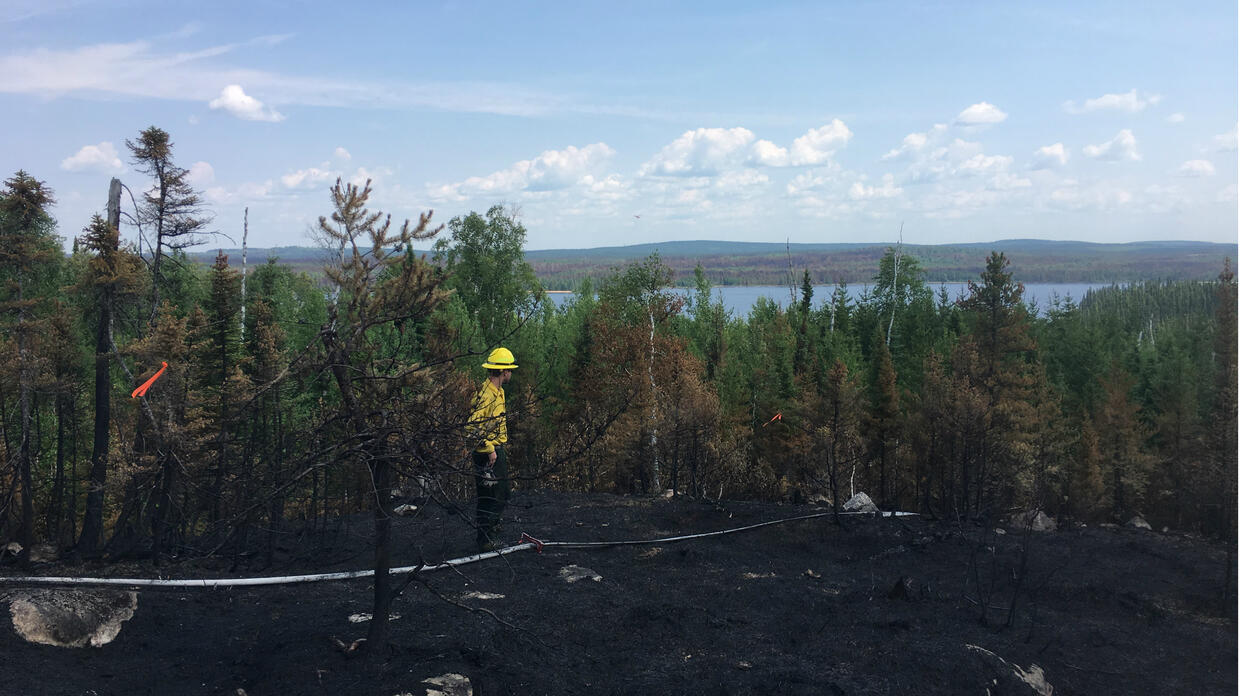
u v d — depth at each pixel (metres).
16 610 4.48
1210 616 6.32
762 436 30.81
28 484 9.97
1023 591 7.00
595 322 37.50
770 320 61.59
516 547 7.66
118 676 4.18
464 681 4.07
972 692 4.57
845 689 4.38
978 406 12.95
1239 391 9.77
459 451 4.26
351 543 7.84
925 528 9.38
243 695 3.98
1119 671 5.12
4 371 12.66
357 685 3.96
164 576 6.36
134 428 8.68
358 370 4.09
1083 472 16.72
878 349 37.41
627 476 18.12
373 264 4.00
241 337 14.77
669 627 5.46
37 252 12.53
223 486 4.97
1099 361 33.31
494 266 54.94
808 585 6.88
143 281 12.76
